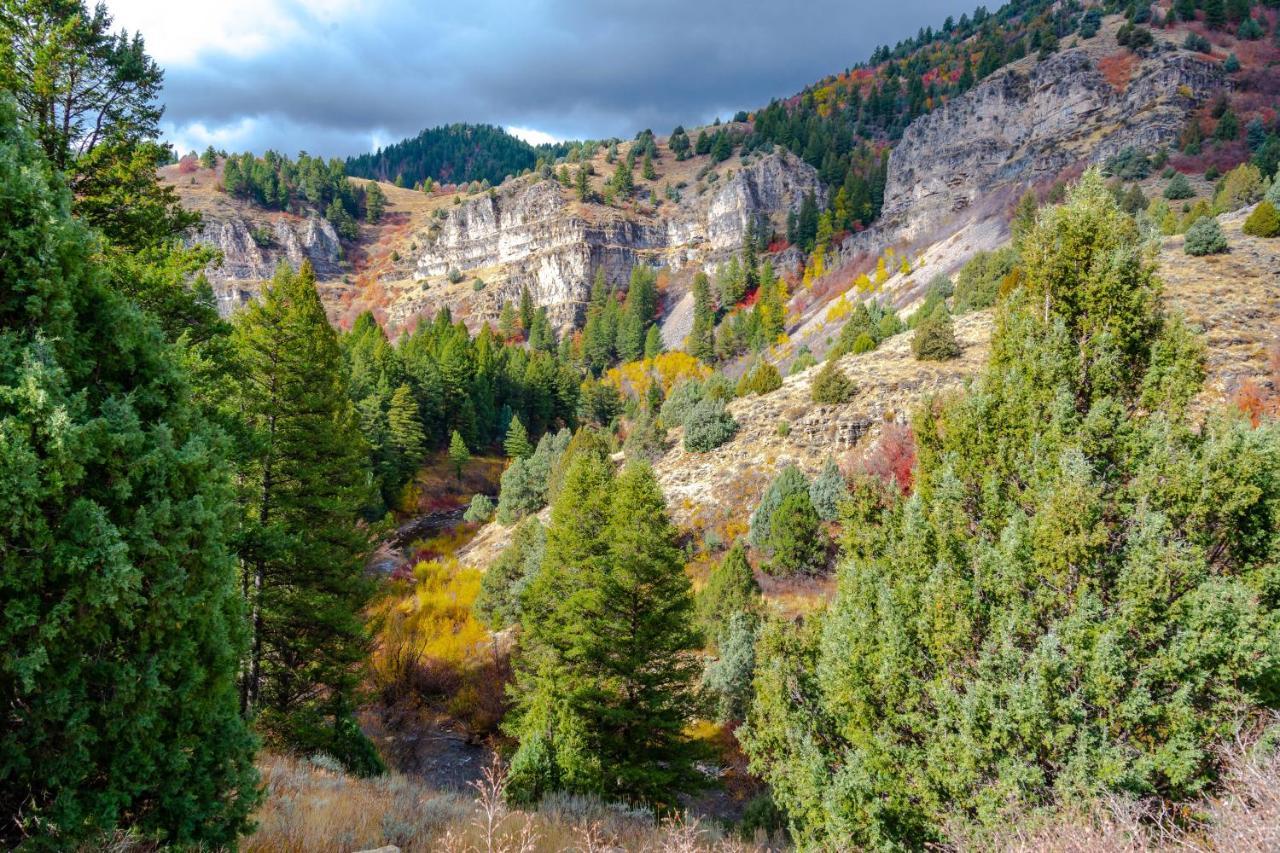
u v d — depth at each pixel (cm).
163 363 537
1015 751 567
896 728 706
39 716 427
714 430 3869
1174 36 9988
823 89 19438
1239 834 416
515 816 841
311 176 18738
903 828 670
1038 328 765
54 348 451
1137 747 529
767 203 14475
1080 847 451
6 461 398
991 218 8531
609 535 1742
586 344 11481
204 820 529
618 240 14875
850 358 4359
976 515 780
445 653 2658
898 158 11919
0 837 435
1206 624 528
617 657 1597
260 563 1438
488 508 4884
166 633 496
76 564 421
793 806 843
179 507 496
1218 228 3691
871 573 778
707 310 10606
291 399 1661
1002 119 10431
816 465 3328
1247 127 7538
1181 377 662
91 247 510
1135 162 7612
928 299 5353
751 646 1894
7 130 497
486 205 16512
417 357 7069
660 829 987
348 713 1633
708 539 3081
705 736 2003
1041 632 607
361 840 673
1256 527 588
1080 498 594
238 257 15112
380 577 2045
